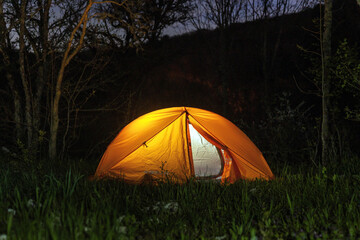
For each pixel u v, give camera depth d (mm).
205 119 7020
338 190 5055
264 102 13562
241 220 4051
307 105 11242
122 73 13852
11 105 10859
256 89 15922
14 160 8102
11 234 3166
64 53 9727
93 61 10523
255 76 16328
